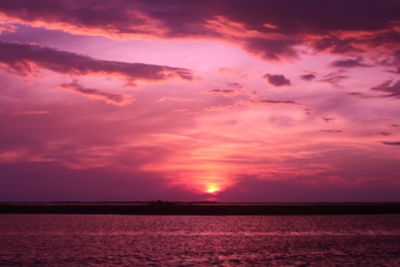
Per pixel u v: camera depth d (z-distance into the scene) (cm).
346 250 4522
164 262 3731
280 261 3806
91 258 3909
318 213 12875
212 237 5841
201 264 3650
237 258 3966
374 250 4525
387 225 8138
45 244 4922
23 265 3547
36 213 12581
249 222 8962
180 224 8262
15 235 5938
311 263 3709
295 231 6806
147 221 9131
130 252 4303
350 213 12938
